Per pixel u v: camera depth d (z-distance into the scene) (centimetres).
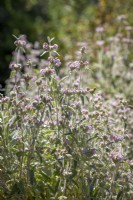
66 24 1113
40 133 409
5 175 405
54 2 1510
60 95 408
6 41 1402
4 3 1510
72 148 402
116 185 409
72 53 885
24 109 405
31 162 407
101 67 757
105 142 429
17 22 1462
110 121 466
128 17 926
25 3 1562
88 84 716
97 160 419
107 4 972
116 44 771
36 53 793
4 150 402
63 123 403
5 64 1334
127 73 744
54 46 422
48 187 399
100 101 484
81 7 1292
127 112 502
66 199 390
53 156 406
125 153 445
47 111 415
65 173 390
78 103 417
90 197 396
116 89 734
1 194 404
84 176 407
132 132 505
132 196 422
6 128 401
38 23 1507
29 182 402
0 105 419
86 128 403
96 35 885
